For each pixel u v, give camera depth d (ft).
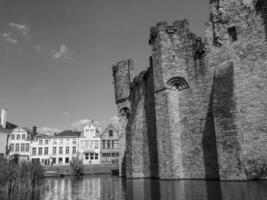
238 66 57.00
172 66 66.13
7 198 41.81
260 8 56.24
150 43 72.74
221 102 53.67
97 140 198.90
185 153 61.98
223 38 60.08
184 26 67.46
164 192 40.75
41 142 201.57
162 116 64.64
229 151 50.24
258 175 50.31
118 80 98.17
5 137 189.47
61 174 131.85
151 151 73.46
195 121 61.87
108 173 148.66
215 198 32.17
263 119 52.39
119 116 97.76
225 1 61.05
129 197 38.52
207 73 61.57
